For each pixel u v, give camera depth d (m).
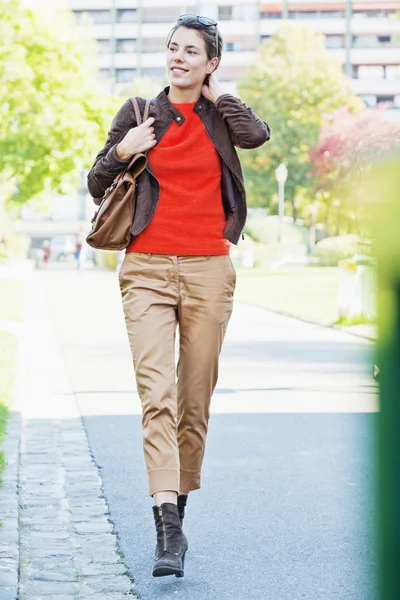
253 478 12.76
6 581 8.18
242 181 8.47
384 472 3.02
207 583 8.58
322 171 116.56
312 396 20.00
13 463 12.91
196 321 8.54
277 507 11.27
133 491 12.00
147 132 8.33
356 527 10.38
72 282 79.12
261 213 139.00
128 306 8.53
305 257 111.44
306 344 31.00
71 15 55.22
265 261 110.31
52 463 13.50
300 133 129.38
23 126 54.31
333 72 131.88
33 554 9.30
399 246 2.88
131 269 8.55
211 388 8.71
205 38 8.34
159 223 8.45
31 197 58.53
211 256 8.51
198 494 11.94
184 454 8.80
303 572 8.89
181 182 8.42
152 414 8.25
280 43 133.62
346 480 12.59
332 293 59.34
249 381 22.39
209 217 8.49
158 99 8.53
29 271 96.50
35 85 54.66
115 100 56.41
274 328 37.31
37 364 25.34
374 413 3.05
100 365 25.36
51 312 44.94
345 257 109.94
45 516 10.71
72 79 55.25
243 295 58.50
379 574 3.04
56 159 55.66
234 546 9.76
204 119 8.45
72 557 9.27
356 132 104.19
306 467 13.39
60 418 17.25
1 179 57.72
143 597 8.18
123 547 9.66
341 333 35.06
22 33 53.88
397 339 2.93
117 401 19.31
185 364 8.64
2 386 19.58
